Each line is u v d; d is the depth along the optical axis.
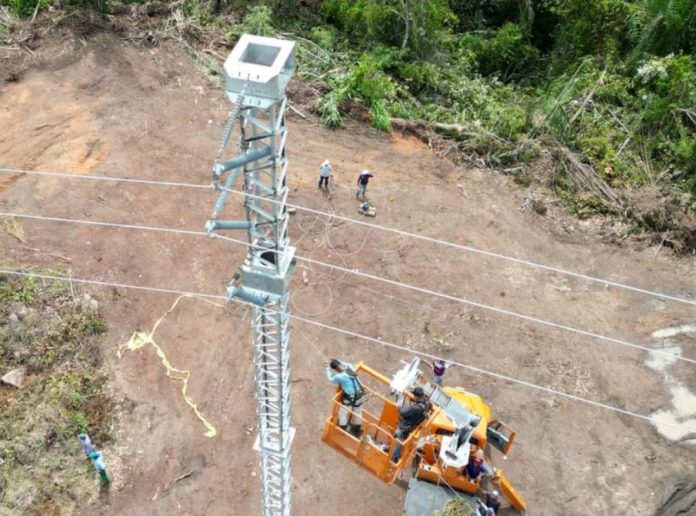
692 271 26.95
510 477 20.02
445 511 17.28
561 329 24.22
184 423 20.41
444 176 29.52
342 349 22.73
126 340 22.09
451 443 16.72
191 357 21.95
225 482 19.27
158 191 26.66
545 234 27.73
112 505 18.58
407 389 16.23
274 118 9.38
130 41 32.38
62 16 32.25
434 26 34.78
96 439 19.72
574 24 36.72
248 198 10.47
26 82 30.06
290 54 9.41
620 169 30.45
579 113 32.22
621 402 22.30
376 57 33.62
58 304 22.39
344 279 24.78
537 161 30.22
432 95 33.41
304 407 21.14
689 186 29.98
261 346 12.73
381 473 16.75
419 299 24.53
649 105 32.06
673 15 33.31
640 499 19.86
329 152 29.59
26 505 18.25
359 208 27.34
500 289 25.28
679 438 21.47
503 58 37.56
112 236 24.83
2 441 19.20
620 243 27.78
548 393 22.27
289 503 16.11
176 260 24.48
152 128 29.03
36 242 24.22
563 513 19.41
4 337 21.20
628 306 25.34
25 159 26.94
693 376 23.12
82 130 28.41
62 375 20.83
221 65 32.41
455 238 26.89
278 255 10.94
